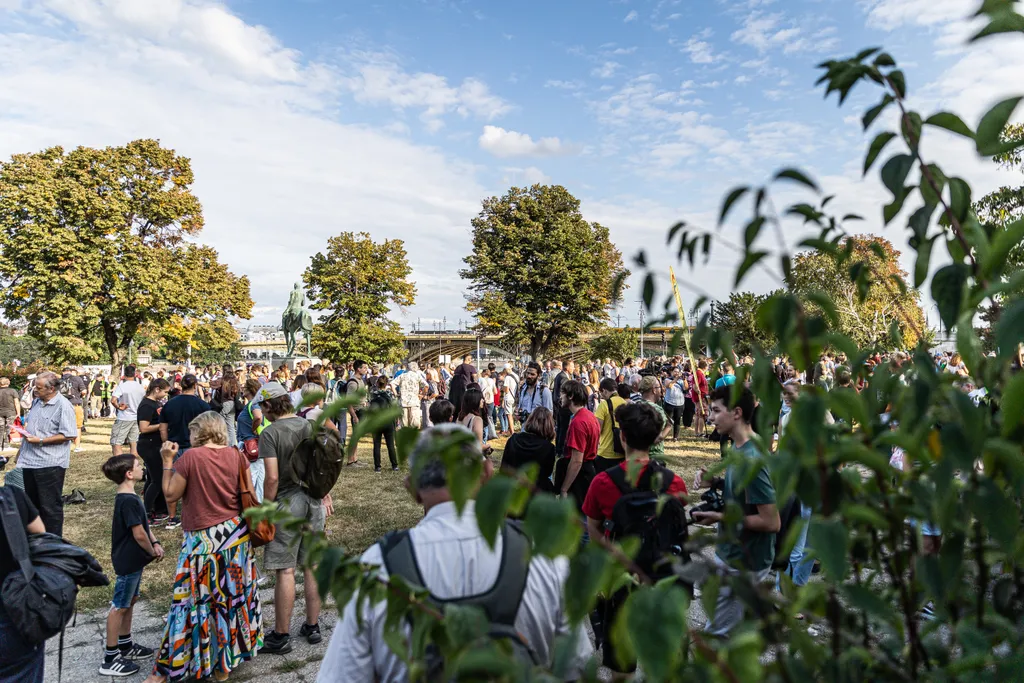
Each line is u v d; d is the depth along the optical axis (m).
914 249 1.10
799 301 0.96
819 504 1.01
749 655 0.83
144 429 8.40
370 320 49.66
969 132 0.99
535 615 1.63
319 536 1.35
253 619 4.57
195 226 38.28
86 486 10.99
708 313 1.01
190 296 37.09
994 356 0.98
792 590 1.12
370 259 49.84
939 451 1.01
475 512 0.84
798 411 0.95
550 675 0.89
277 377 14.23
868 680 1.09
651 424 3.21
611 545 0.95
